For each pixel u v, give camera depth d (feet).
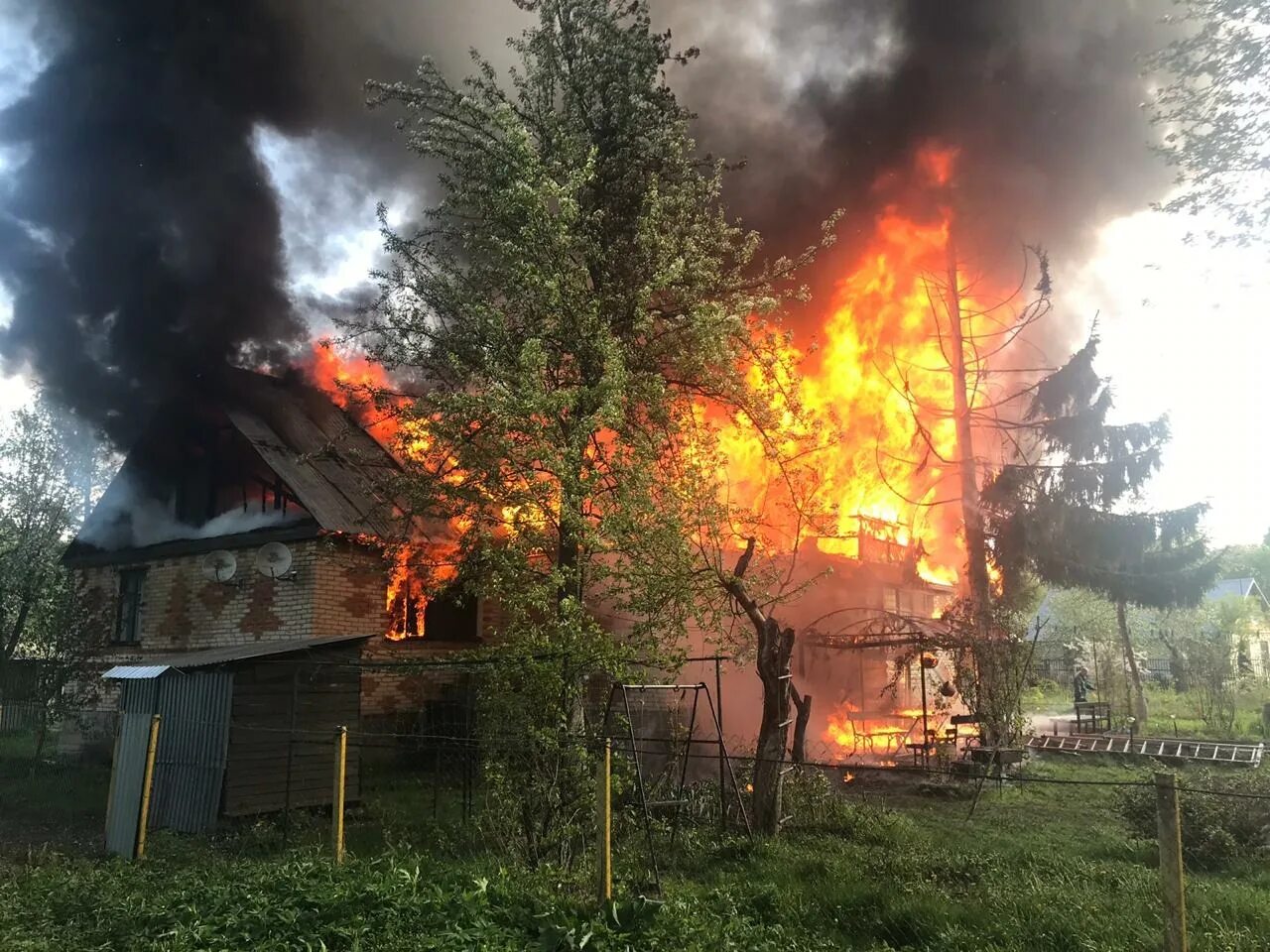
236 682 34.06
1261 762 52.31
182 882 22.30
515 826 25.08
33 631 54.13
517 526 33.88
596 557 34.37
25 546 58.80
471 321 41.91
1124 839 31.58
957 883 23.35
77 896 21.33
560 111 46.37
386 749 48.39
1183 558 67.97
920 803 41.22
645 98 46.44
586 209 44.06
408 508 50.14
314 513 47.96
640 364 39.78
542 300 38.29
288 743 35.12
